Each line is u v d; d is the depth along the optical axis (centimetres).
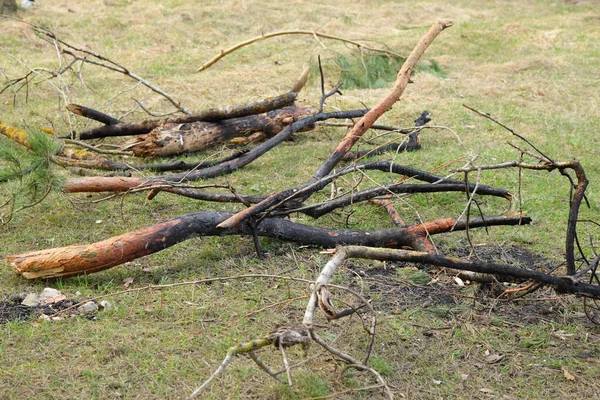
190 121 741
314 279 484
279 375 379
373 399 367
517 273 416
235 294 464
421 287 482
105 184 569
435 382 382
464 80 1070
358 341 414
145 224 577
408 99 966
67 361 389
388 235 517
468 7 1681
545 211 614
